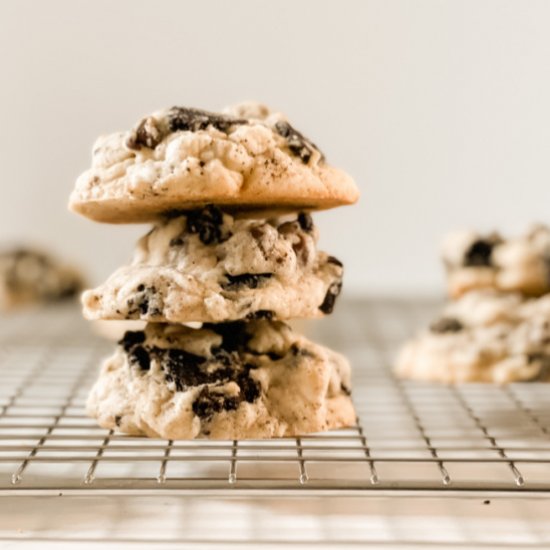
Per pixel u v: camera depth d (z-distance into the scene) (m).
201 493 0.32
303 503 0.34
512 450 0.35
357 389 0.45
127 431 0.36
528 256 0.47
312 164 0.36
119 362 0.38
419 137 0.71
